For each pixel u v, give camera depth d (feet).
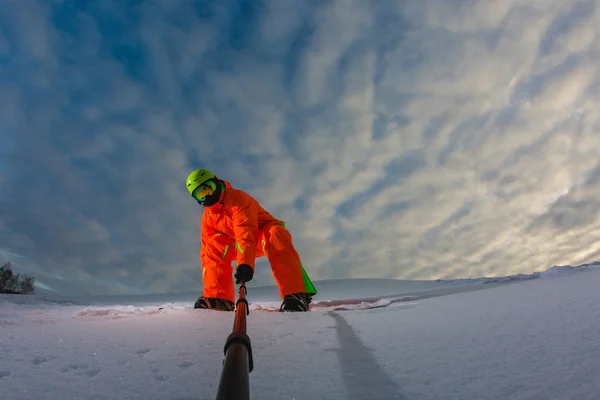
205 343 5.21
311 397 3.30
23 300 19.86
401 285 27.55
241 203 10.19
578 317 4.97
